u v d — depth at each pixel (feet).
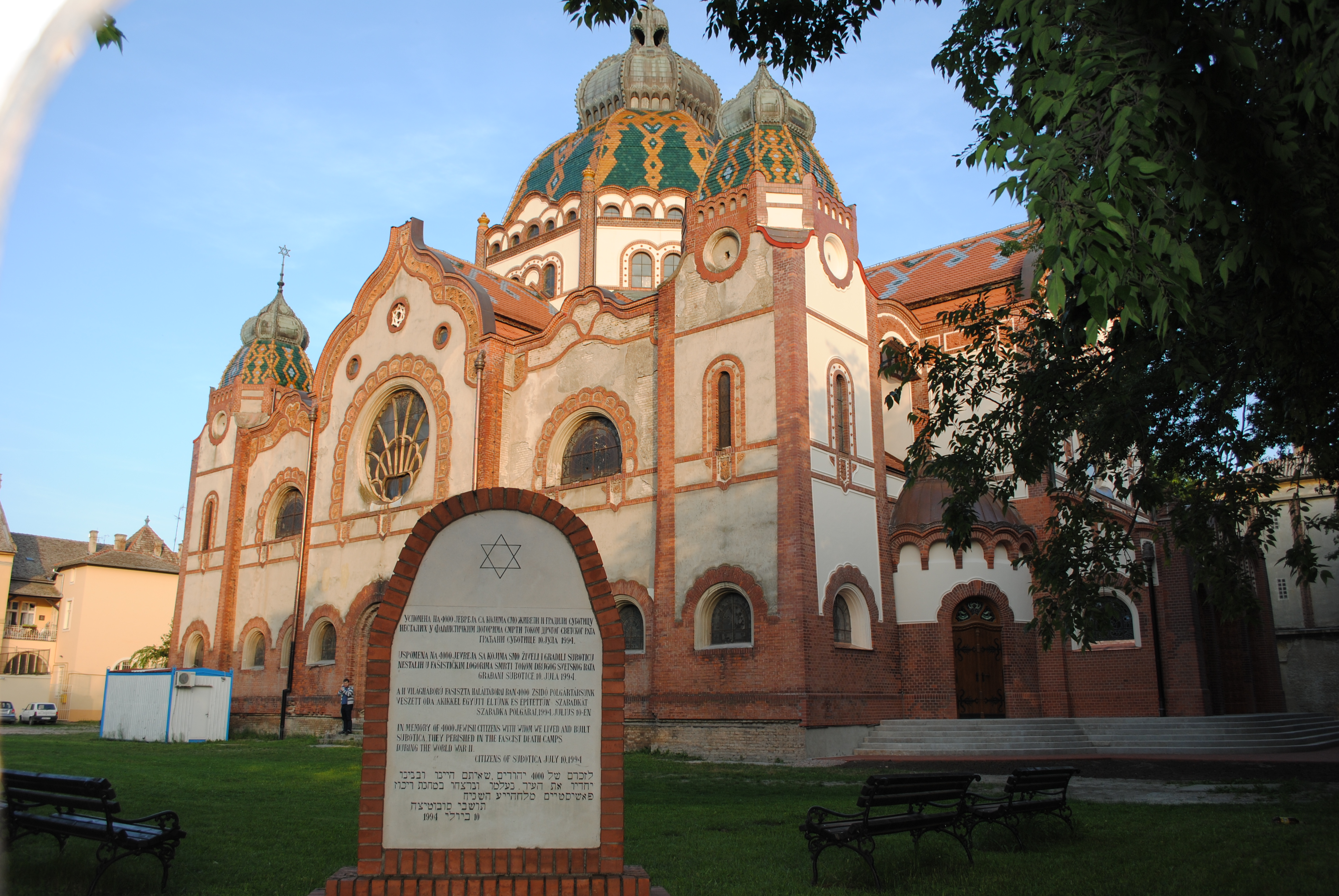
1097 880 31.96
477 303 107.86
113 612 202.59
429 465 108.88
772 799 52.85
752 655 80.23
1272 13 26.58
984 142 29.48
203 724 108.88
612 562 92.99
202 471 146.00
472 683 26.18
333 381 123.44
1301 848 36.52
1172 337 37.99
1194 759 72.33
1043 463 47.26
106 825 30.22
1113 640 89.66
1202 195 27.61
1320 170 30.58
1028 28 28.94
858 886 31.65
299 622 118.62
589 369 99.66
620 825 25.90
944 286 112.88
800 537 79.77
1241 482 50.06
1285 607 136.15
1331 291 31.60
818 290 88.53
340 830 41.98
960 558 89.25
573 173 139.54
